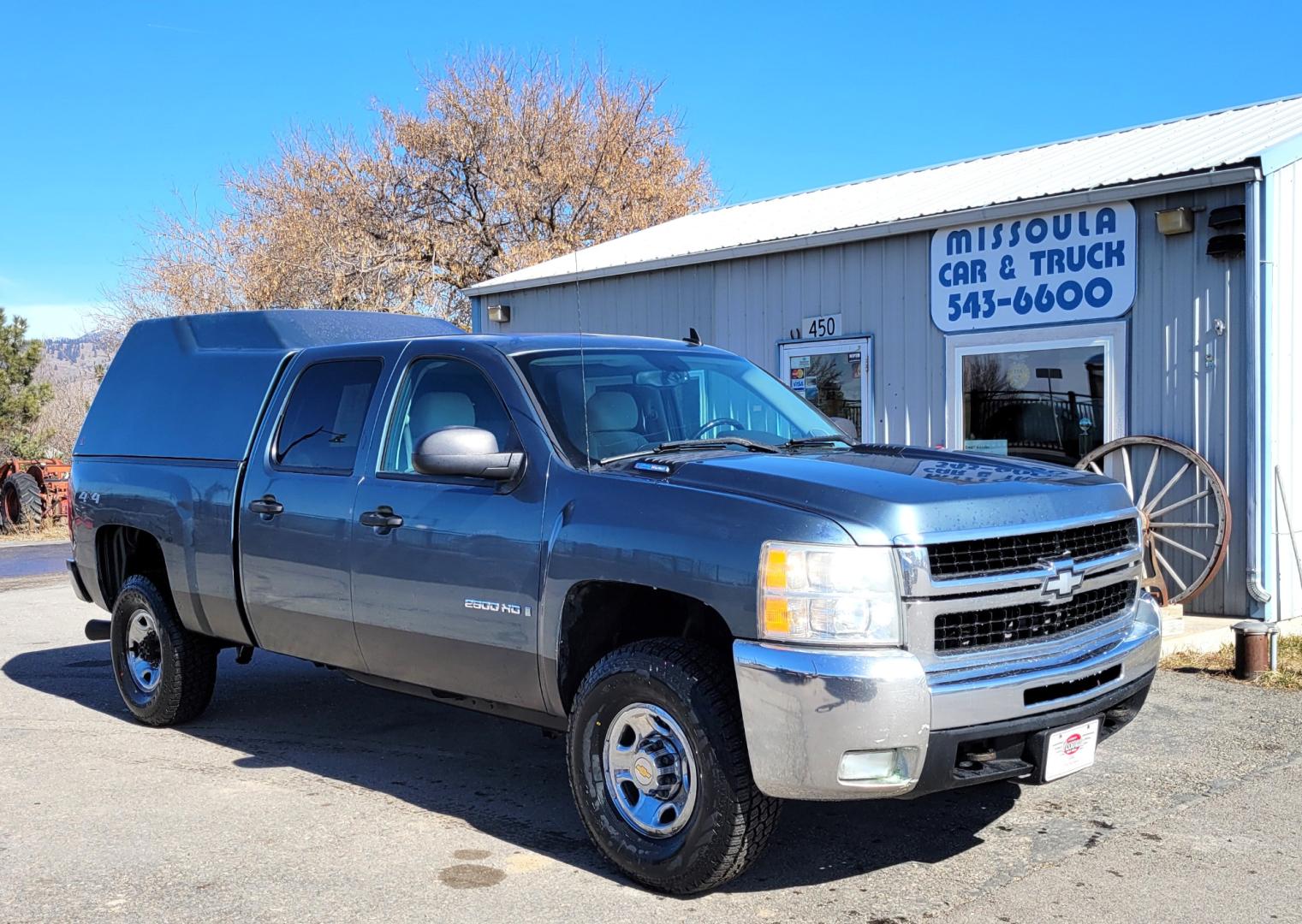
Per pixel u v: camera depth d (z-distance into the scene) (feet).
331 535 16.52
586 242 103.55
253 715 21.56
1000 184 35.04
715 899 12.67
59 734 20.17
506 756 18.70
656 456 14.16
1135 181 28.30
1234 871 13.41
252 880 13.26
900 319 34.68
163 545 19.53
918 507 11.84
